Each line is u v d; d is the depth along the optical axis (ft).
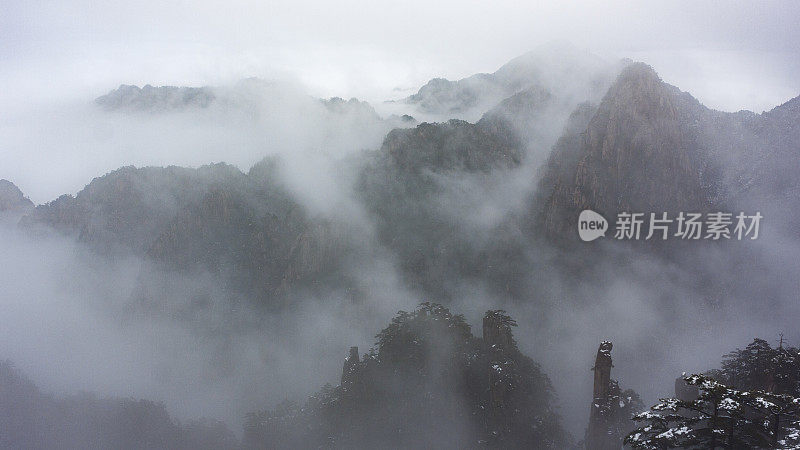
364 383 238.68
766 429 77.97
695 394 180.55
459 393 233.14
